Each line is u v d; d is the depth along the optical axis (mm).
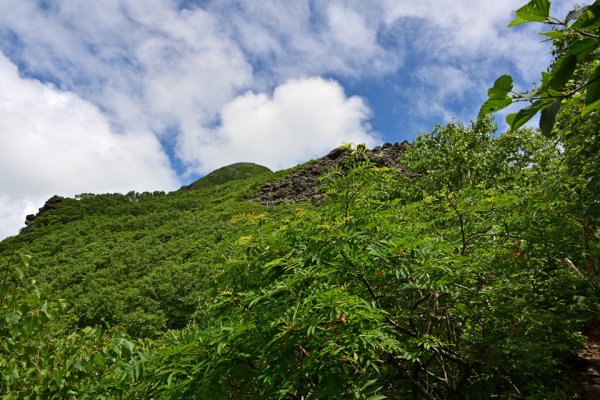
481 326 3779
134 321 17391
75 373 3352
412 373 3340
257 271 3385
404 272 3102
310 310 2426
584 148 3727
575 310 4387
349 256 3025
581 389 3732
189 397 2518
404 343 3229
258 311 2793
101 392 3010
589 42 965
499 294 3855
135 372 2750
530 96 1016
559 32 1032
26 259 3377
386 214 3465
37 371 3262
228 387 2672
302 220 3477
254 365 2605
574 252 4359
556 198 4254
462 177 13977
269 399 2590
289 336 2432
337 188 3402
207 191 61938
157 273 24875
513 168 14094
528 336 3664
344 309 2385
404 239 2994
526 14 996
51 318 3363
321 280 3041
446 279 3172
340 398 2371
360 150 3381
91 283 26156
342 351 2471
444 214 4555
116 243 38812
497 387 3852
